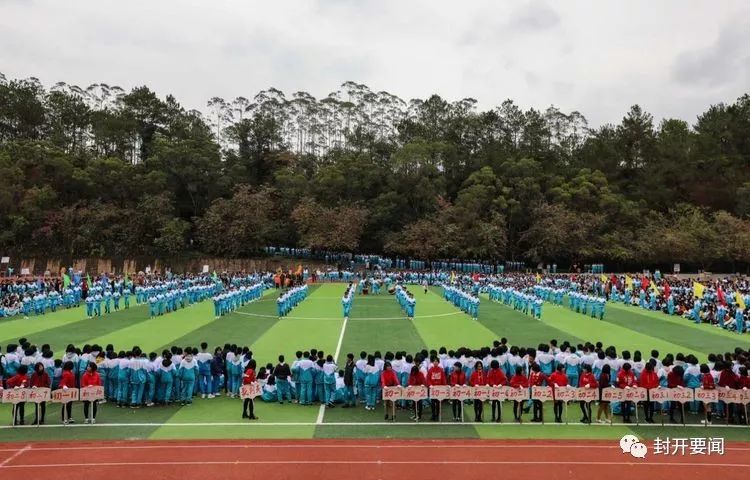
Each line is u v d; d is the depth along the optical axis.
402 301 46.00
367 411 18.38
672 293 46.38
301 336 32.44
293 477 12.70
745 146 102.75
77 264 84.06
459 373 17.39
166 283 49.44
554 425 16.91
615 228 88.44
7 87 100.62
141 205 86.38
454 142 107.62
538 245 85.31
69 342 29.98
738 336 33.22
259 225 87.69
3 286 47.84
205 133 105.06
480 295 60.59
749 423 17.03
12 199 80.50
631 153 107.94
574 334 33.69
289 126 122.75
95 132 100.62
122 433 15.89
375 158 104.00
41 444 14.92
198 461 13.65
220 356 20.59
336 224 85.75
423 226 85.81
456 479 12.62
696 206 92.19
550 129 118.12
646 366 17.09
